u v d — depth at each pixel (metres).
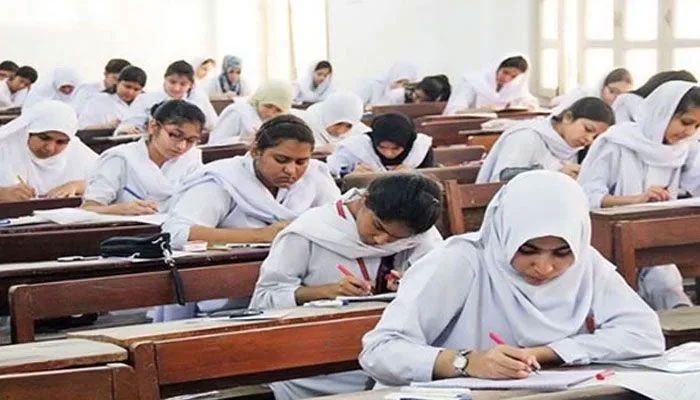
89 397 2.13
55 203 5.27
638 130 4.77
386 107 10.61
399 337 2.52
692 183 4.80
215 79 14.48
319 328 2.76
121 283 3.28
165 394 2.56
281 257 3.35
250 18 16.12
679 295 4.35
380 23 13.45
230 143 7.65
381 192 3.17
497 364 2.37
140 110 9.98
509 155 5.36
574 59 10.79
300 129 4.08
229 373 2.64
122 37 15.66
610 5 10.31
